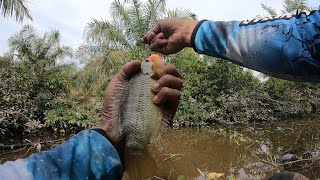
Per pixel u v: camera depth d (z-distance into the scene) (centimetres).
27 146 1155
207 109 1605
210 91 1655
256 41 128
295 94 1809
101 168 124
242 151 1125
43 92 1409
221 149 1162
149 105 136
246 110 1647
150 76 142
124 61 1675
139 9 1811
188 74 1711
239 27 134
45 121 1320
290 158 886
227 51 135
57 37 1717
